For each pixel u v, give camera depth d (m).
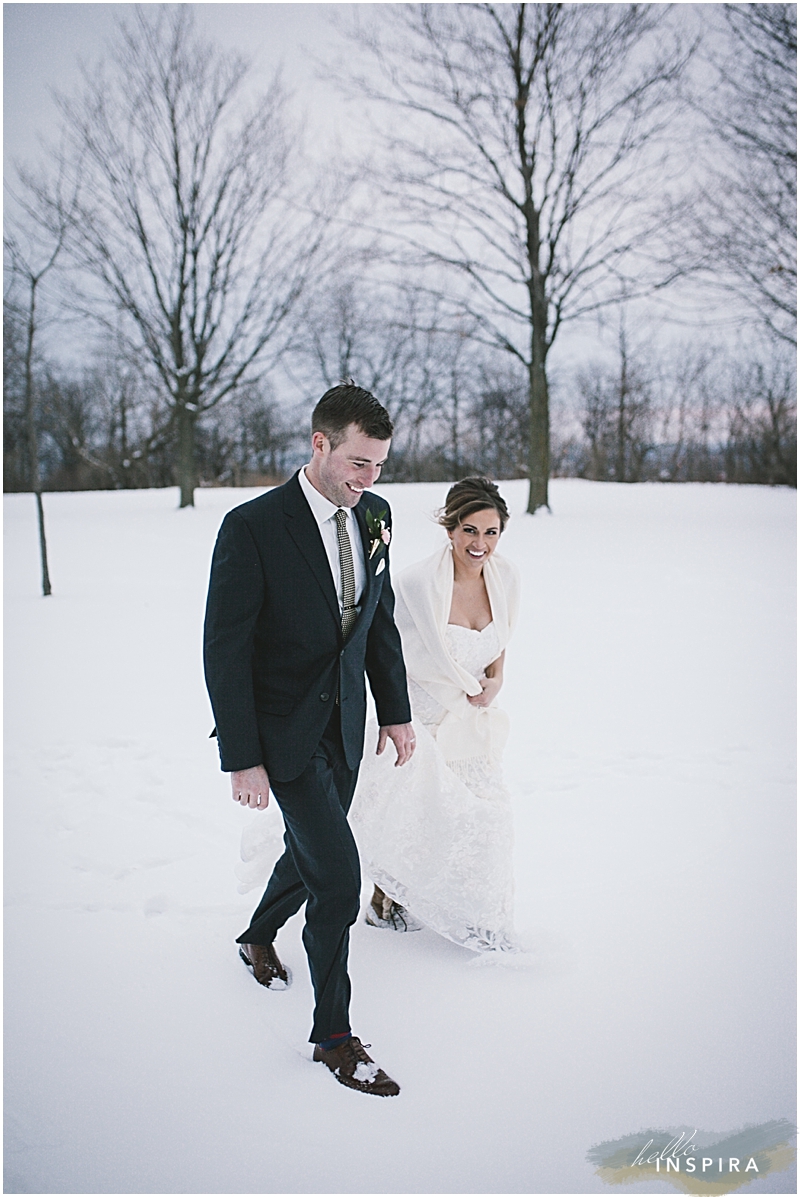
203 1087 2.25
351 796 2.57
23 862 3.54
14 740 5.16
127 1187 1.94
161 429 31.58
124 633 8.16
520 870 3.40
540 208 17.75
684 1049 2.38
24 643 7.80
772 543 12.56
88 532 16.12
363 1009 2.55
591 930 2.96
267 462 38.91
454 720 2.97
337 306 25.80
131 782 4.44
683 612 8.41
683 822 3.83
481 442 39.44
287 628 2.36
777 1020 2.50
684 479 39.38
